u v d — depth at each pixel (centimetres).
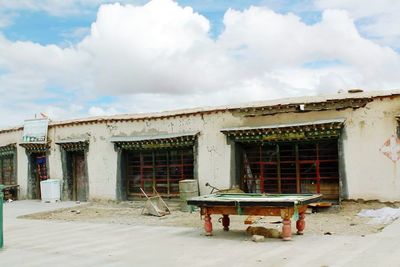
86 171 2153
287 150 1677
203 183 1803
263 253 938
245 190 1752
